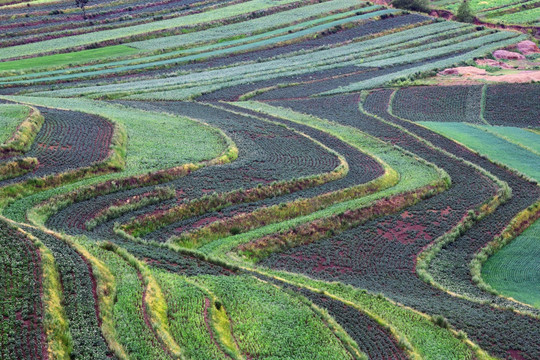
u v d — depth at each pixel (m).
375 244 53.03
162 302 36.44
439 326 38.94
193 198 56.28
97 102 91.94
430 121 92.12
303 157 70.81
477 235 55.22
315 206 58.78
